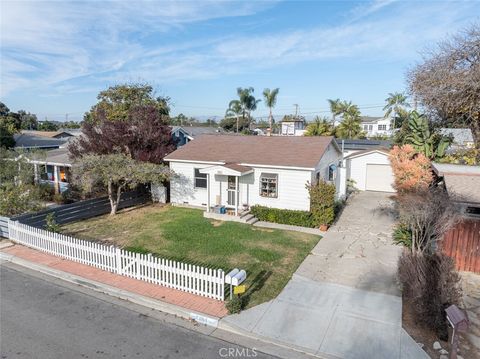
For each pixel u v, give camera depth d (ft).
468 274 35.68
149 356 22.62
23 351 23.06
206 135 76.23
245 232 49.01
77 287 32.96
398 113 165.78
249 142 68.33
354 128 166.61
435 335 24.23
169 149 70.23
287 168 55.42
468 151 60.75
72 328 25.85
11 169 65.00
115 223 54.19
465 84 61.87
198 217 57.77
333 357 22.40
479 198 33.73
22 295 31.22
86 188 56.39
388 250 42.04
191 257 39.34
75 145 69.87
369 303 29.07
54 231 45.93
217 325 26.25
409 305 28.66
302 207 55.52
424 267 27.94
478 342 23.70
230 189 61.26
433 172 50.85
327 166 65.46
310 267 36.73
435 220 34.45
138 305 29.55
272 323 26.16
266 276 34.45
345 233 49.42
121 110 100.27
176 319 27.35
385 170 85.66
